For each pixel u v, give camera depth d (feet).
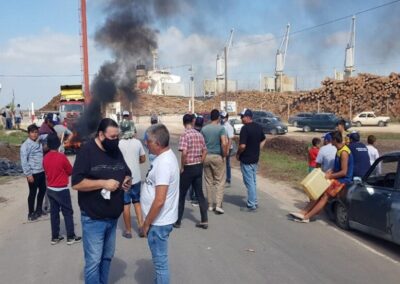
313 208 26.76
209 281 17.16
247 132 29.25
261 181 44.68
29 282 17.35
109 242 15.15
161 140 14.16
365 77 182.70
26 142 27.45
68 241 22.43
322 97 190.49
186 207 31.30
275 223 26.68
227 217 28.22
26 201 34.76
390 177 23.08
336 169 26.73
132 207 31.19
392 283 17.03
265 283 16.96
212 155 28.86
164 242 14.42
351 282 17.08
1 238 23.90
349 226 24.66
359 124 148.05
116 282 17.11
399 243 20.56
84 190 14.16
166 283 14.46
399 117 167.43
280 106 210.79
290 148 71.51
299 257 20.17
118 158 14.74
